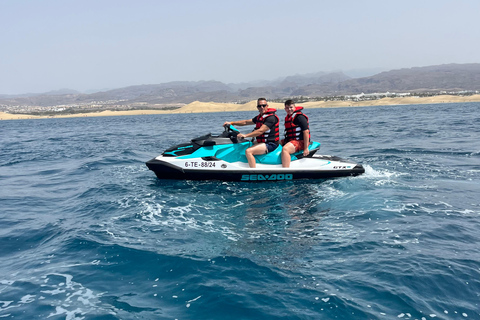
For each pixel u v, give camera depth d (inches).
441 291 137.1
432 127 892.6
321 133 859.4
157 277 154.2
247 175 319.6
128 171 397.4
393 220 216.8
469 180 313.1
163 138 880.9
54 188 335.0
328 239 190.4
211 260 167.3
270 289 141.9
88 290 145.3
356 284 143.7
